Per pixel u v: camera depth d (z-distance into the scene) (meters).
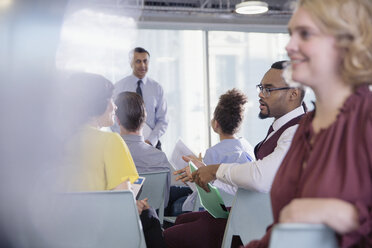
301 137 1.13
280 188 1.13
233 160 2.70
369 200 0.94
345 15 0.95
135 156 2.99
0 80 1.00
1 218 1.04
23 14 1.00
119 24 6.36
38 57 1.02
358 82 0.98
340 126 0.99
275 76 2.22
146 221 2.15
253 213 2.04
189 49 7.55
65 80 1.13
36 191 1.10
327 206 0.93
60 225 1.35
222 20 7.52
